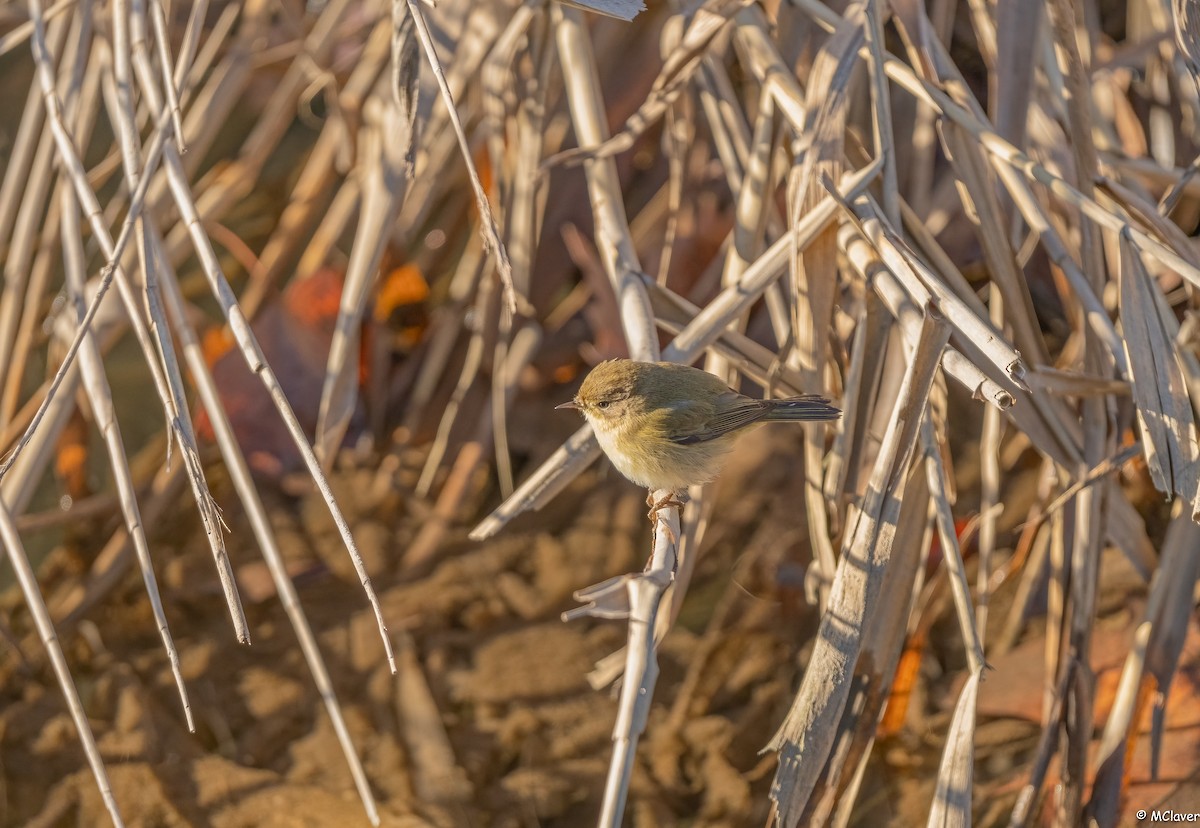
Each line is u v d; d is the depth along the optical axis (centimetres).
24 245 1006
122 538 1069
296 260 1304
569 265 1273
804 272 729
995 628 974
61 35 1015
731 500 1116
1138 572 840
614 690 952
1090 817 764
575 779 899
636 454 764
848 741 689
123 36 765
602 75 1222
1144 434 641
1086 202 658
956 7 1131
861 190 696
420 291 1236
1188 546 770
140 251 656
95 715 952
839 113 715
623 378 746
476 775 902
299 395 1173
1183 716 828
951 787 634
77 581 1066
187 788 891
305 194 1226
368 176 1038
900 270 633
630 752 567
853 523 711
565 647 1008
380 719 947
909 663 876
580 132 861
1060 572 788
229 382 1179
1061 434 769
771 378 762
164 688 973
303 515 1125
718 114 892
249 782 897
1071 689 752
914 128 1007
